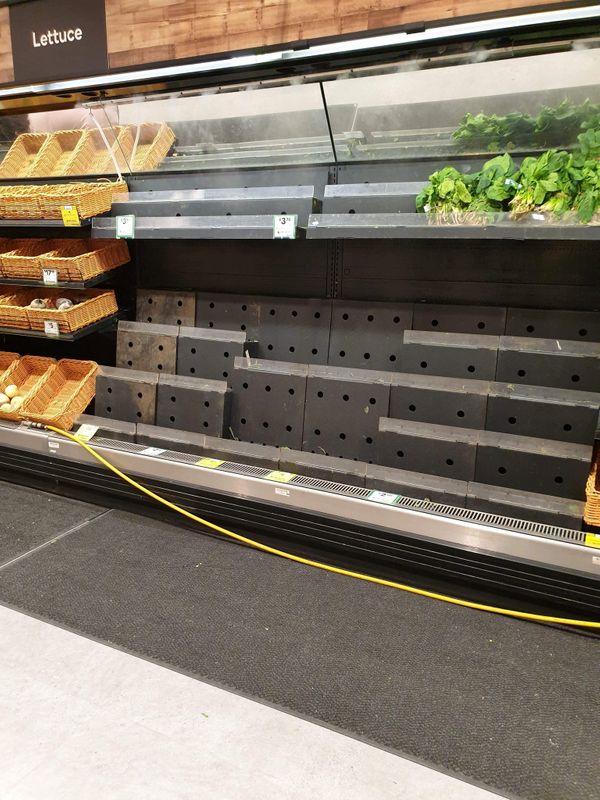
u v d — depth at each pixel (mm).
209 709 1467
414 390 2182
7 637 1708
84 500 2607
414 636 1759
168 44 2385
